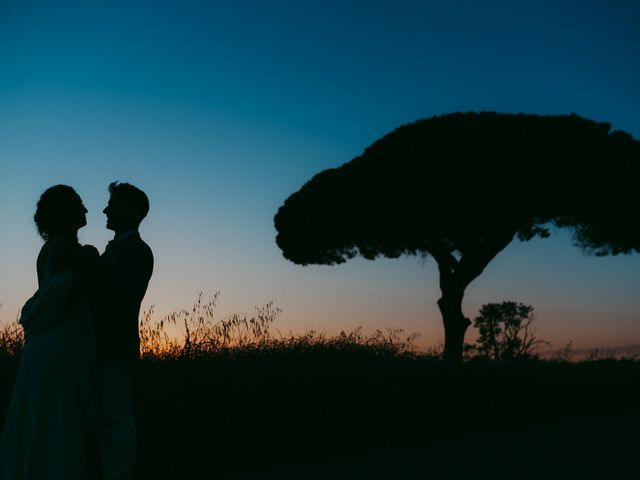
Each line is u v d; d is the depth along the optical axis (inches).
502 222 662.5
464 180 641.6
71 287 141.1
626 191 649.0
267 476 190.2
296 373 244.1
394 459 215.9
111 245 147.9
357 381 249.4
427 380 276.8
